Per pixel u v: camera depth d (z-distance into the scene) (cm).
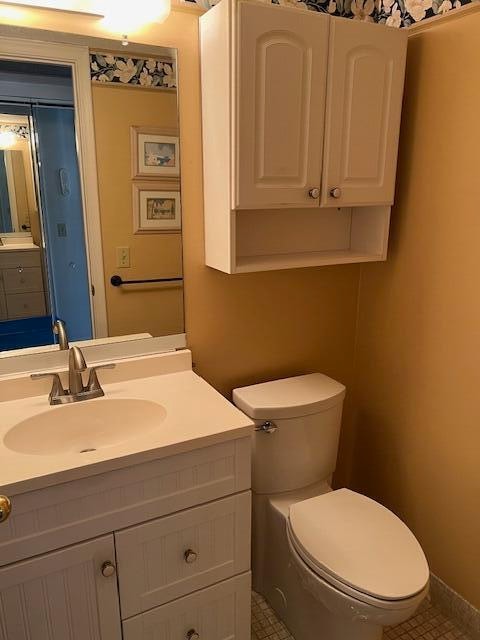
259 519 173
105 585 118
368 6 173
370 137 154
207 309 170
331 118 146
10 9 124
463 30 142
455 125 150
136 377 158
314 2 164
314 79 140
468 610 167
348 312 201
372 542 141
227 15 128
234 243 146
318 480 176
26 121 131
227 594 138
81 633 119
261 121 136
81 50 133
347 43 142
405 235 173
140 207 150
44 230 139
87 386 146
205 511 127
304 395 169
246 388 174
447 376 165
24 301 140
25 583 109
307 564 138
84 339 151
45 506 106
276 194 144
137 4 128
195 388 151
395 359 186
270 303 182
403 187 171
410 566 133
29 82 130
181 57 145
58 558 111
